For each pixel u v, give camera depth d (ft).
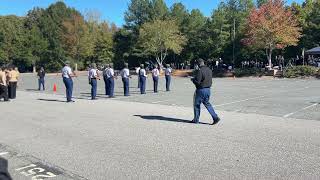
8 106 62.85
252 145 31.17
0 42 275.39
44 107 60.39
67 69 68.33
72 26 269.44
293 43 170.19
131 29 265.34
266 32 164.55
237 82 126.62
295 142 31.96
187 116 47.70
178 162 26.89
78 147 31.99
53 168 26.48
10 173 25.63
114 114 50.57
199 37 234.99
